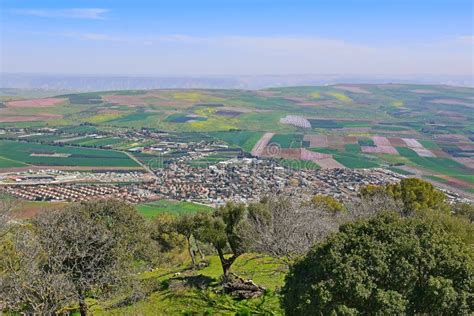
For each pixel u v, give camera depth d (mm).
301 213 29047
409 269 15688
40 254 23750
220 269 36344
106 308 27656
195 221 34125
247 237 29562
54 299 22469
